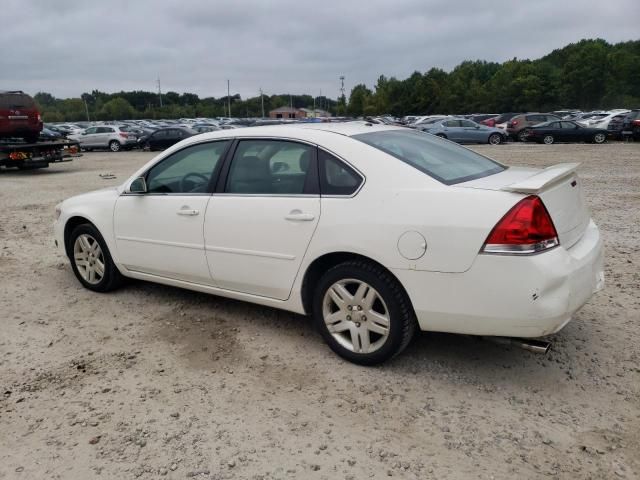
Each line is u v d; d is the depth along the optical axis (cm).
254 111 12406
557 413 309
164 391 343
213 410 321
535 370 357
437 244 316
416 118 4525
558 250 309
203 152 434
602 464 267
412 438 291
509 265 300
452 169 363
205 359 385
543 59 11875
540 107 8269
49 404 331
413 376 353
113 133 3050
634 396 324
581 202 365
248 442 290
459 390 336
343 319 366
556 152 2139
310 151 375
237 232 400
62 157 1836
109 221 489
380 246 333
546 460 271
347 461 274
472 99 8531
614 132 2716
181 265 444
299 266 374
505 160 1783
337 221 351
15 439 297
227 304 488
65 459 280
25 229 845
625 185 1177
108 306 491
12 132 1694
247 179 404
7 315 476
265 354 390
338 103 10600
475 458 274
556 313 302
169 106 12750
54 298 516
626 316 436
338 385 345
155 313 472
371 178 346
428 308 327
